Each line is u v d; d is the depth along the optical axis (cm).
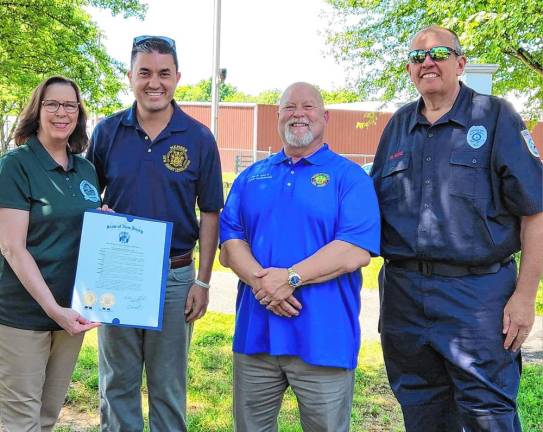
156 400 351
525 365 539
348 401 304
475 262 290
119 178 334
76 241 306
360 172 302
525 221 288
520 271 290
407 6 1475
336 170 300
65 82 305
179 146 334
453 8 865
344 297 299
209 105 3416
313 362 288
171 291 339
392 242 311
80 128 319
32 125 305
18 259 289
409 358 315
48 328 304
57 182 301
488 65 611
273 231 299
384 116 3284
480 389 293
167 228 320
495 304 292
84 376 484
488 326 292
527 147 287
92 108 1591
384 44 1661
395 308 316
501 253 291
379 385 492
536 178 283
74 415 423
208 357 540
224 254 313
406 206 305
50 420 326
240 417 315
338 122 3250
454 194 292
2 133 2141
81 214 307
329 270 286
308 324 290
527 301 289
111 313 308
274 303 288
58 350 318
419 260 302
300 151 304
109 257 308
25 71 1398
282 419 425
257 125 3200
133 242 313
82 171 316
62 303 305
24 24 1349
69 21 1425
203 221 351
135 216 323
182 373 352
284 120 303
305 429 309
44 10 1340
